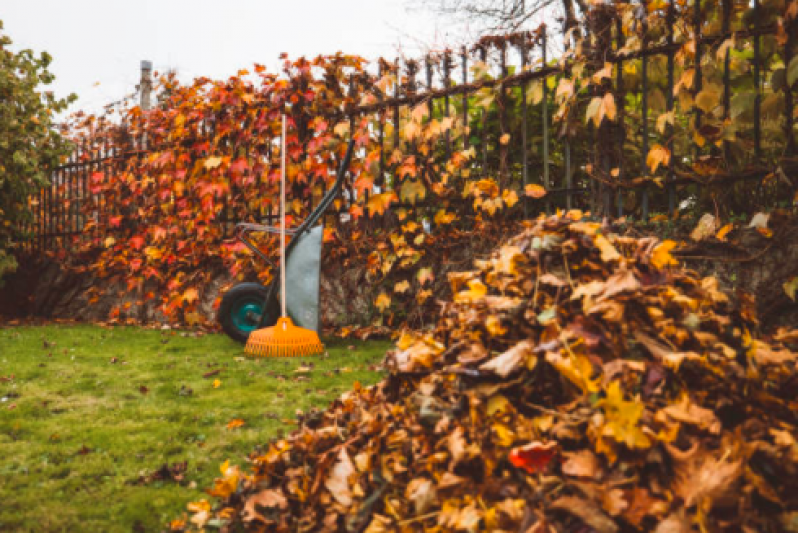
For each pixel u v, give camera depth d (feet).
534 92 13.28
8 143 21.47
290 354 13.06
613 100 11.40
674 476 3.97
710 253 10.25
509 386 4.66
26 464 7.05
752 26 10.53
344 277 16.67
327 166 17.02
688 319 5.08
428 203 15.33
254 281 18.38
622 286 4.87
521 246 5.72
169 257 20.12
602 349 4.67
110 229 22.18
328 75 17.46
